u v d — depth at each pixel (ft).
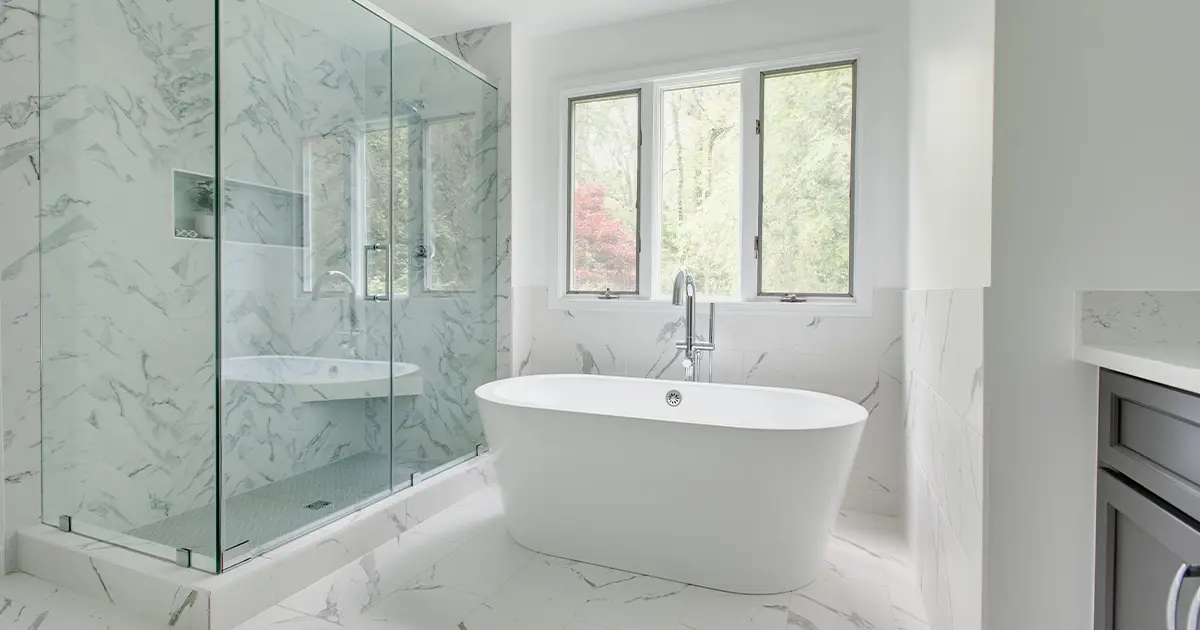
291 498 6.73
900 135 8.42
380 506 7.68
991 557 3.75
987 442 3.76
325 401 7.37
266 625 5.57
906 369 7.96
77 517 6.49
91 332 6.34
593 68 10.43
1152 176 3.50
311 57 7.25
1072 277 3.62
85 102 6.38
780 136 9.31
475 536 7.80
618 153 10.46
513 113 10.52
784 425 8.15
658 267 10.22
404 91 8.71
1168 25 3.47
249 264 6.33
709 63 9.55
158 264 6.11
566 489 7.00
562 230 10.78
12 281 6.56
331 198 7.56
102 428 6.29
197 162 6.04
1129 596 3.13
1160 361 2.73
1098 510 3.50
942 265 5.40
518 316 10.77
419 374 8.99
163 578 5.60
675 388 8.99
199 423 5.90
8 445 6.51
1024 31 3.69
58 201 6.48
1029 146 3.69
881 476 8.66
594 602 6.08
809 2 8.94
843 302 8.89
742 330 9.45
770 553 6.21
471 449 10.13
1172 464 2.67
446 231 9.59
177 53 6.06
